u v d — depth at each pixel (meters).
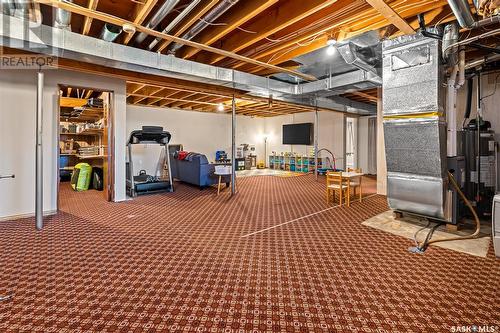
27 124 4.37
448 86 3.71
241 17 3.15
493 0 2.26
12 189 4.27
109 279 2.36
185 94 7.37
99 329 1.74
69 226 3.87
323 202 5.56
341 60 4.79
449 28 3.25
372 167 10.38
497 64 4.17
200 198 5.99
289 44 3.94
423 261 2.74
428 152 3.52
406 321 1.83
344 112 9.66
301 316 1.88
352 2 3.01
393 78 3.70
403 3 2.90
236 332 1.73
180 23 3.40
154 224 3.99
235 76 4.99
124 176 5.70
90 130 7.74
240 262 2.71
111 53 3.66
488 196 4.23
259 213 4.66
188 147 10.63
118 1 3.19
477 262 2.72
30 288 2.21
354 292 2.18
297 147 12.02
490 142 4.20
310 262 2.71
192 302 2.04
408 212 4.00
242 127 12.41
